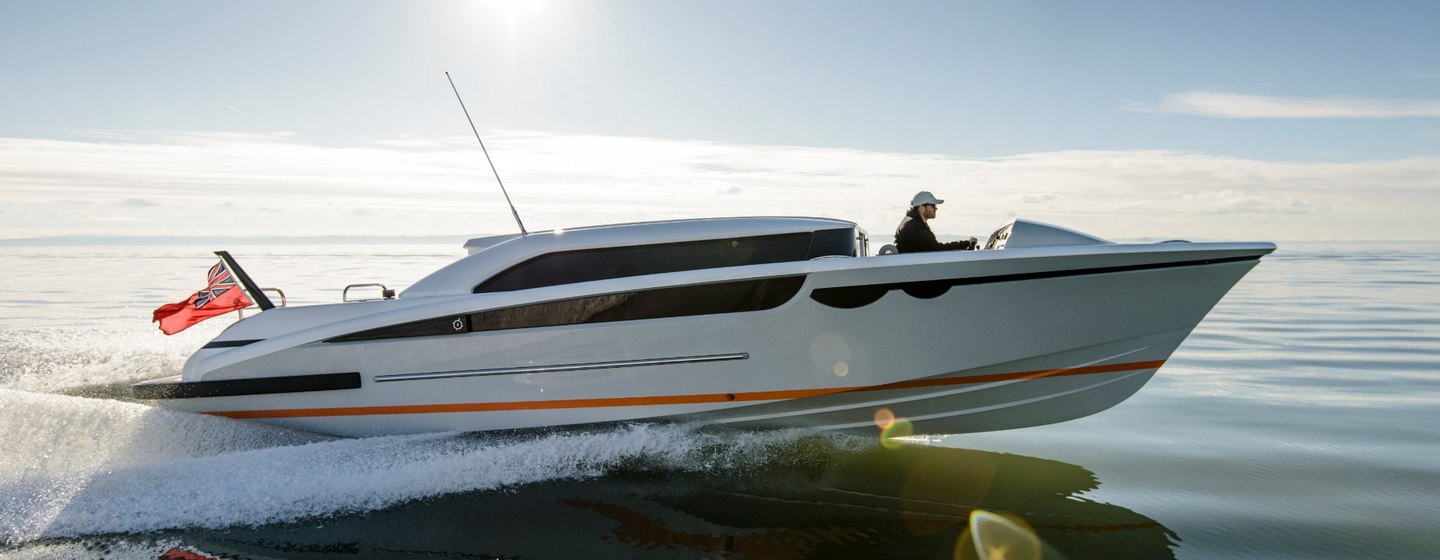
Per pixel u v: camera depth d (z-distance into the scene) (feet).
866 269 15.48
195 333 28.78
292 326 17.40
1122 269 15.72
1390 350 33.14
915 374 16.08
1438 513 13.33
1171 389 24.64
